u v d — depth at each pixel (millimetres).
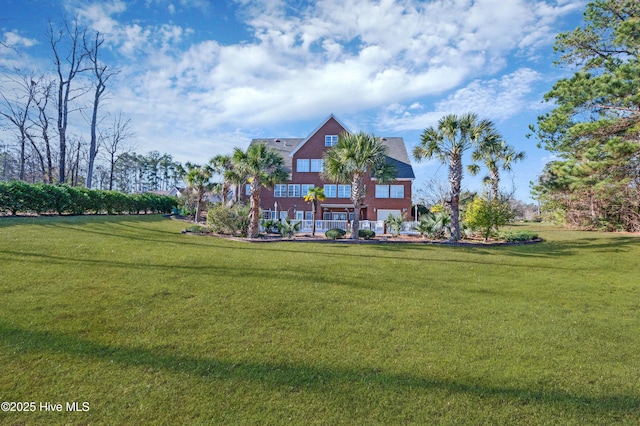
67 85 26859
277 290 6727
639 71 12203
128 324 4836
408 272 8688
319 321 5270
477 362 4094
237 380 3588
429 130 16281
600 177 14531
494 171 28297
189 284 6809
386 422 2998
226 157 22906
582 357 4277
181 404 3174
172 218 24094
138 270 7598
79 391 3314
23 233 10875
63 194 17766
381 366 3947
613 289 7500
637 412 3189
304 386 3516
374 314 5645
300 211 33844
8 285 6023
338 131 33781
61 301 5496
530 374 3830
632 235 18469
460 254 11789
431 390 3490
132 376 3584
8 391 3262
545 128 16688
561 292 7223
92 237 11406
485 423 3016
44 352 3953
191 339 4480
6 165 32531
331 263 9516
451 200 16000
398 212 32500
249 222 16062
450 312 5844
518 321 5496
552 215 27938
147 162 70312
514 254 11984
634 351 4480
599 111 15055
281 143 38250
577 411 3193
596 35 16672
